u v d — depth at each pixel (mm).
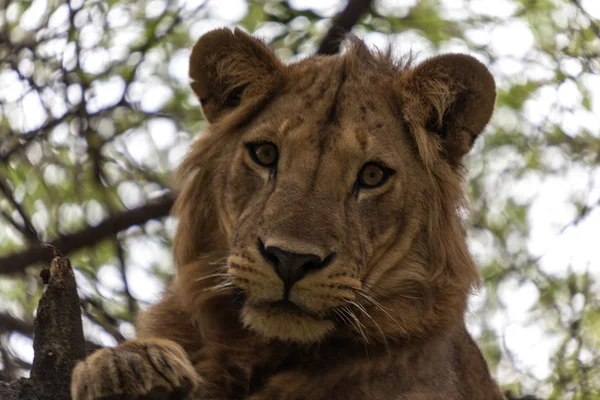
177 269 10977
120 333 15578
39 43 17969
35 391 8344
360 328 10156
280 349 10266
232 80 11125
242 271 9695
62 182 18219
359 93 10742
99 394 8070
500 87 18297
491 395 12844
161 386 8211
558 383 16594
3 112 18031
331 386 10156
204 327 10516
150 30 18484
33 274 17656
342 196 10133
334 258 9688
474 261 11180
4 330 16516
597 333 17125
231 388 10297
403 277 10570
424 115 10922
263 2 18312
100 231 16922
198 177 10922
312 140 10242
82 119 17516
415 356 10531
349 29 17594
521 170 18156
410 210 10625
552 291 17234
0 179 17047
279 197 9867
